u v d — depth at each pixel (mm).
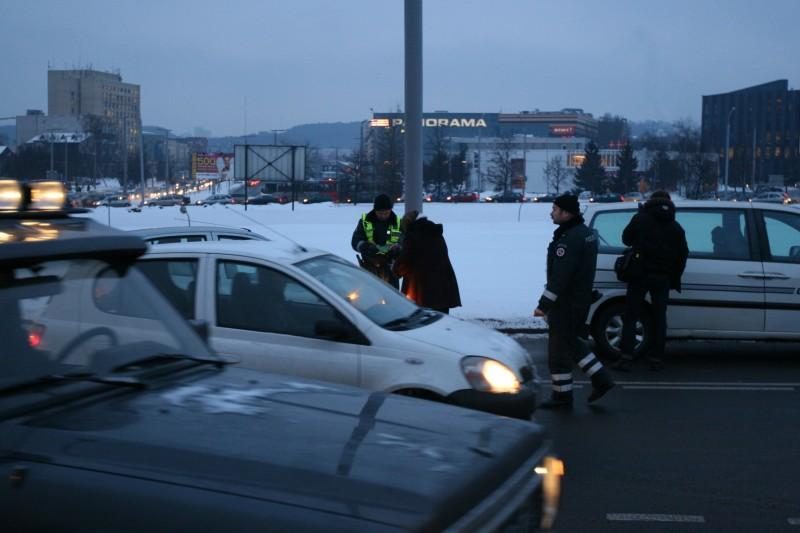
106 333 3441
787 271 10727
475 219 48625
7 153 68750
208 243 7117
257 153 61281
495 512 2783
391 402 3461
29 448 2656
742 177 103812
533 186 122625
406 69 13414
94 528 2438
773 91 124250
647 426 8062
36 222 3523
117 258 3672
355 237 12234
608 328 11031
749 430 7934
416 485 2584
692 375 10336
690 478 6562
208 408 3070
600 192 100000
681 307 10867
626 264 10391
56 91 141375
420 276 10148
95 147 92750
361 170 87625
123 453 2635
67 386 3086
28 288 3215
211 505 2436
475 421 3338
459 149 126500
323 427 3008
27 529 2477
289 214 50219
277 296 6637
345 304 6527
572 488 6324
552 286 8383
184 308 6691
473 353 6461
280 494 2475
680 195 91125
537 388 6973
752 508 5934
